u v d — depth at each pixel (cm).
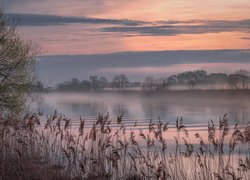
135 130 5538
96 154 2034
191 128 6600
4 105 3134
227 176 1847
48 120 2233
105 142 1994
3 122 2280
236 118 9419
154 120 8756
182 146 3691
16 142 2184
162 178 1777
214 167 2162
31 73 3391
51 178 1928
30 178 1931
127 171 1986
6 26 3325
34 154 2130
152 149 2458
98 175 1962
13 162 2047
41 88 3412
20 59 3303
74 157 2012
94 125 1956
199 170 2045
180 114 11594
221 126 1812
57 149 2177
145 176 1891
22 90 3228
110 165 1981
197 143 4031
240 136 1750
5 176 1911
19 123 2309
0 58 3250
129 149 2395
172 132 5519
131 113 12181
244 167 1866
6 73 3253
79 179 1930
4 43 3269
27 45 3416
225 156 2655
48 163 2100
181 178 1989
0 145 2148
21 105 3180
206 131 5938
